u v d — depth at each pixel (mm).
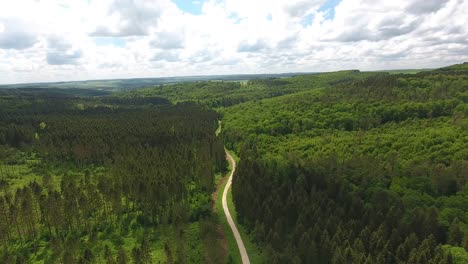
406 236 82375
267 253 84375
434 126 176750
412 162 139500
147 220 114562
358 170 134750
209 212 117688
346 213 98938
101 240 103125
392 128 188500
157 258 91062
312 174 123438
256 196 108750
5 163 181125
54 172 170250
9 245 99750
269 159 155250
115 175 145625
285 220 97375
